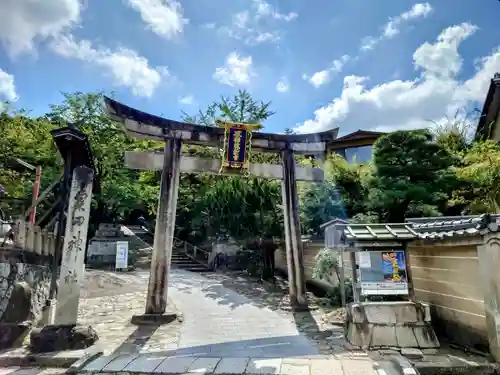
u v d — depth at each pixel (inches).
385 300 286.5
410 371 189.3
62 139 287.4
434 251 287.6
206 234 808.9
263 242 573.0
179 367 206.8
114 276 557.6
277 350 241.9
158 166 383.9
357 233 267.7
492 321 215.5
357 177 528.4
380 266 264.1
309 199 529.0
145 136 379.9
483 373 203.3
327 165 552.7
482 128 757.9
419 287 309.9
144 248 823.1
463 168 479.2
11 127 760.3
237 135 403.5
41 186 690.2
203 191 734.5
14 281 287.0
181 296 446.3
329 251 431.5
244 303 413.1
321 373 194.7
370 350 238.4
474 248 242.1
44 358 221.1
